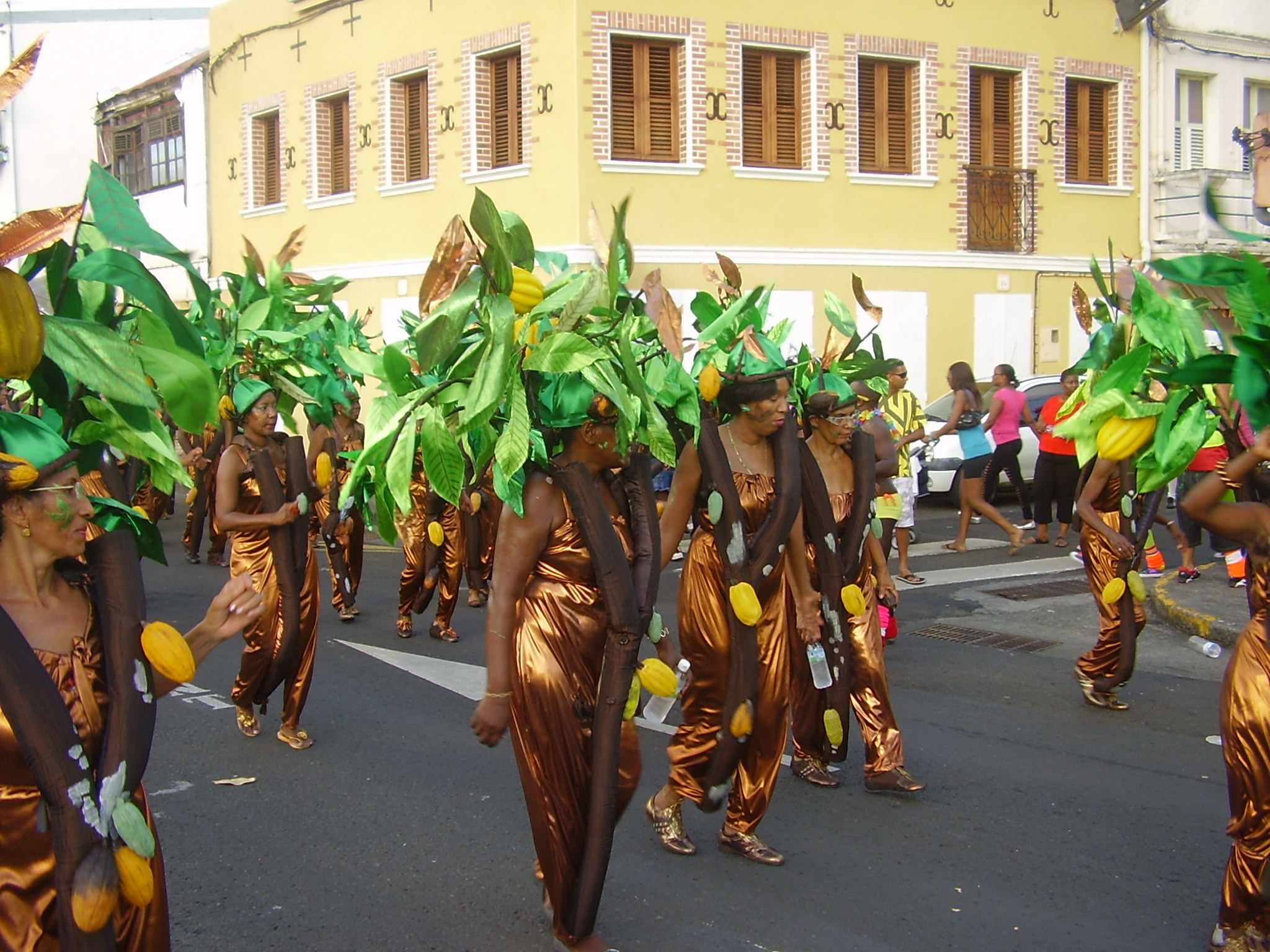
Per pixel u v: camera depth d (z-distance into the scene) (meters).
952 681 7.93
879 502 9.88
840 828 5.43
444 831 5.45
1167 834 5.36
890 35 18.89
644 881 4.88
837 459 5.68
